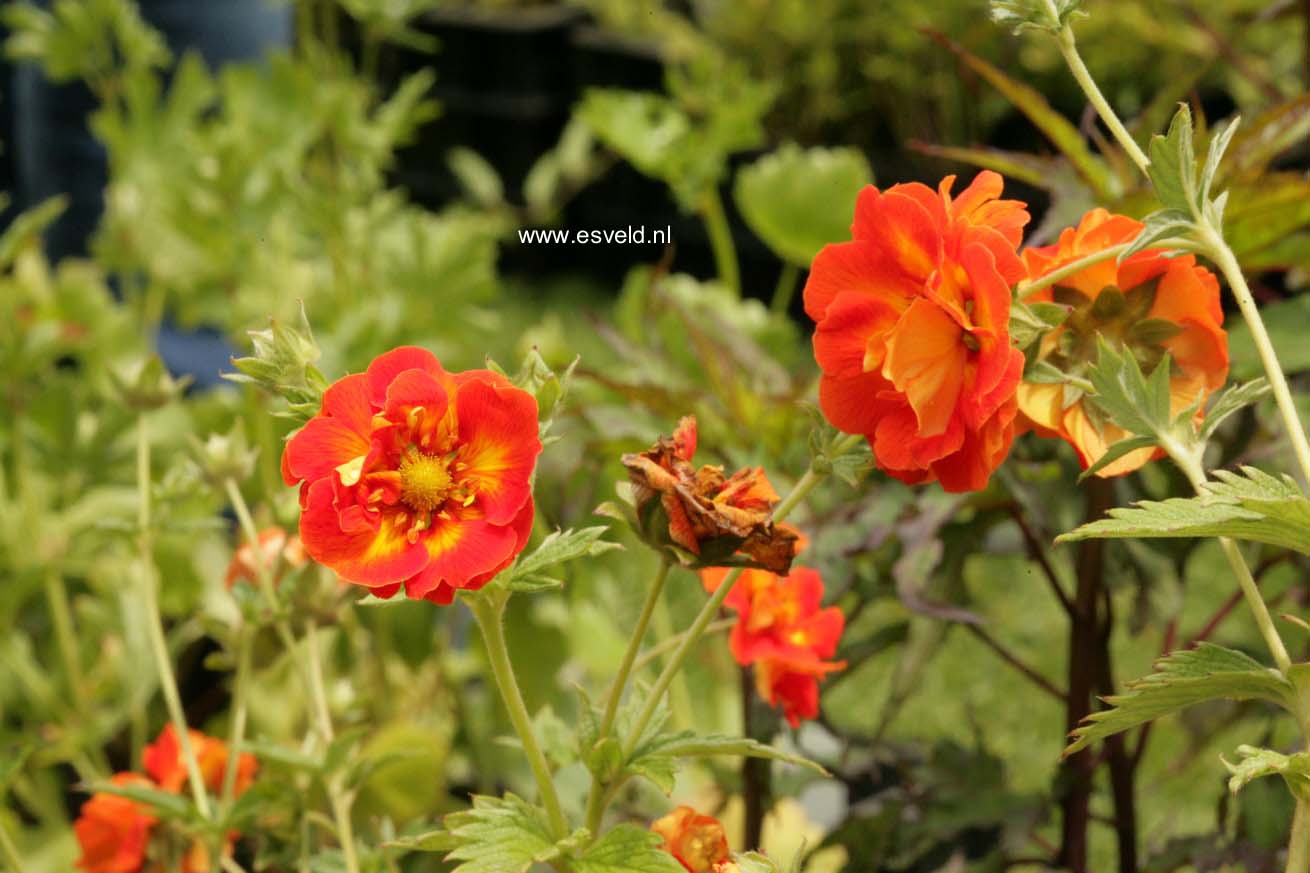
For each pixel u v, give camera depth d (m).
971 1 2.60
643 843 0.58
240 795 0.75
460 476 0.55
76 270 1.40
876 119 2.79
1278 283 0.99
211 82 1.47
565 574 0.94
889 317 0.56
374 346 1.10
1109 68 2.49
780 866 0.58
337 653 1.09
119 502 1.13
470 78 2.89
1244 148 0.73
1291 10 0.96
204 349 1.67
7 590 1.04
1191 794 1.26
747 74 2.80
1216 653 0.57
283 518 0.76
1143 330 0.60
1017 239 0.57
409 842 0.59
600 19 2.95
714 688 1.19
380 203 1.35
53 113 1.75
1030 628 1.59
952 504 0.73
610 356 1.38
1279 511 0.54
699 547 0.56
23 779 1.02
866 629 1.52
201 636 1.12
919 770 0.78
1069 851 0.77
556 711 1.09
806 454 0.79
